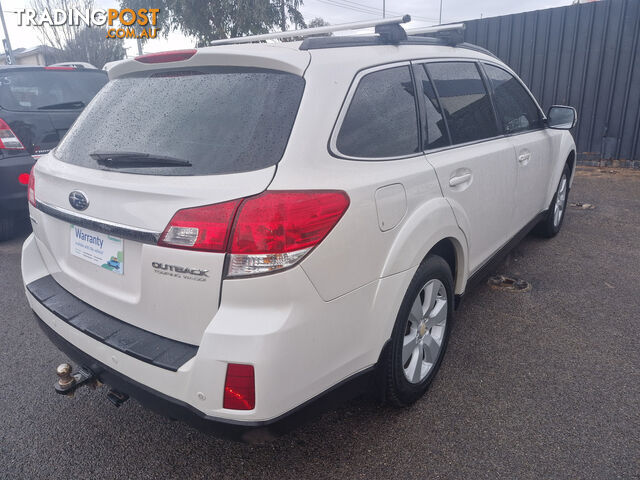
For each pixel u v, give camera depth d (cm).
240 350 165
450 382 276
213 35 1617
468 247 282
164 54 217
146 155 193
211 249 169
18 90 505
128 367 189
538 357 298
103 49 2592
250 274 167
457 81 294
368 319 206
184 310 180
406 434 238
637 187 716
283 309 171
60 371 212
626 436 231
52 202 228
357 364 206
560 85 864
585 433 234
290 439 238
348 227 188
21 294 408
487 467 216
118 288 203
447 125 273
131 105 225
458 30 306
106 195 195
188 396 174
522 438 232
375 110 221
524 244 494
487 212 307
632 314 347
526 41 884
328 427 244
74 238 223
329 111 195
